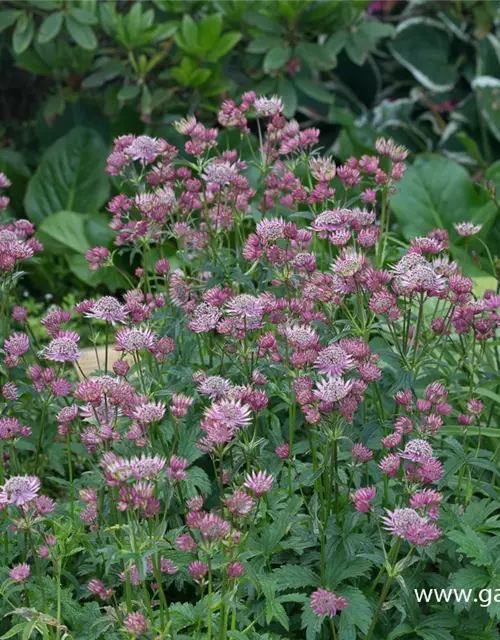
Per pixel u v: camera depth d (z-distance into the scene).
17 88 2.54
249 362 1.36
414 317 1.51
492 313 1.37
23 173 2.27
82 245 2.00
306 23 2.14
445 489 1.37
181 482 1.34
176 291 1.41
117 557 1.20
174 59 2.13
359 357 1.27
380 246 1.45
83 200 2.18
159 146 1.45
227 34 2.05
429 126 2.59
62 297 2.10
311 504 1.28
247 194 1.49
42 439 1.46
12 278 1.40
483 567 1.28
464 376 1.38
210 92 2.13
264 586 1.24
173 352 1.41
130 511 1.17
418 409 1.27
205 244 1.45
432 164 1.99
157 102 2.08
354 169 1.45
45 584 1.29
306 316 1.32
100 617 1.27
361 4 2.16
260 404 1.25
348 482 1.29
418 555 1.28
